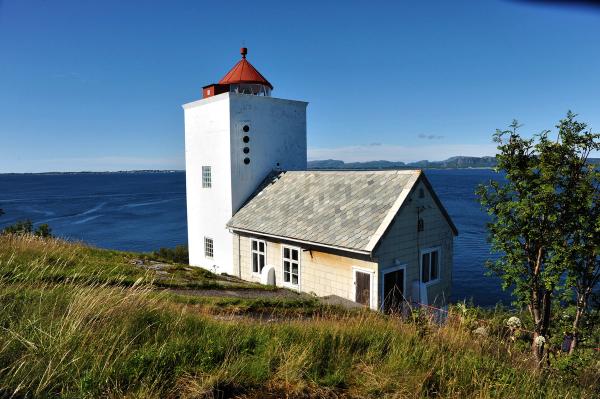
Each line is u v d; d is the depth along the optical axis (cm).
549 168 787
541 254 839
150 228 6247
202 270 1673
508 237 857
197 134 2267
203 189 2247
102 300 627
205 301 1034
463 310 890
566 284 799
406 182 1510
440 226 1628
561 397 547
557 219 820
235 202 2061
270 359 536
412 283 1495
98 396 425
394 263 1417
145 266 1502
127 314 604
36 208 9219
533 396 529
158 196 12419
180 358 514
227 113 2042
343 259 1457
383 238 1355
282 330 643
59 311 598
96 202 10638
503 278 909
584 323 852
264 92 2367
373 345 625
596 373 675
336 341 622
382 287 1373
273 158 2209
